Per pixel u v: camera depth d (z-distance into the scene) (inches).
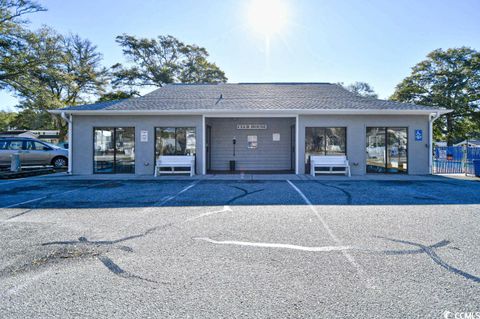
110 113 544.7
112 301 117.6
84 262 155.8
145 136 558.9
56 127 1683.1
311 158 545.6
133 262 155.6
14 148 625.3
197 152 557.9
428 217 245.4
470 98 1245.7
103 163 562.6
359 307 113.0
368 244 181.5
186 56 1519.4
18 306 114.0
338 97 632.4
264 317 106.9
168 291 125.6
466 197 333.4
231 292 124.6
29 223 230.1
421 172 553.9
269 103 579.8
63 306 114.0
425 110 527.8
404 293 123.1
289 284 131.3
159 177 519.5
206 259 159.3
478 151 699.4
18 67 940.6
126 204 299.4
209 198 330.0
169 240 190.4
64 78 1051.3
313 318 106.3
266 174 570.3
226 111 534.0
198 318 106.5
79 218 245.0
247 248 175.8
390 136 554.9
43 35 1011.3
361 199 323.0
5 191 376.8
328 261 156.1
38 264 153.3
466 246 177.5
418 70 1354.6
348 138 552.1
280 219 240.5
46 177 519.5
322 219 239.9
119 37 1402.6
